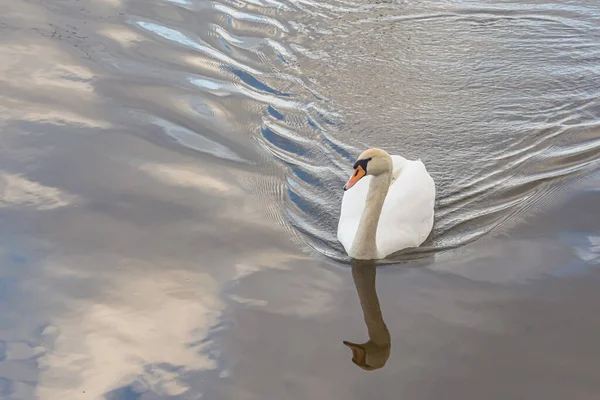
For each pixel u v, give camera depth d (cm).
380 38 1612
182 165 1166
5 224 1013
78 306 877
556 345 814
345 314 873
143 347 818
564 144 1262
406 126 1309
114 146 1199
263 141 1243
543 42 1641
